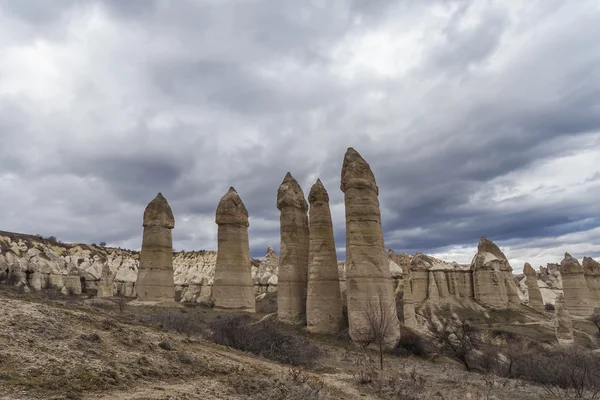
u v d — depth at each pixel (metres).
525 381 24.02
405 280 47.28
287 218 41.22
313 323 33.97
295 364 20.33
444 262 80.69
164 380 11.46
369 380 16.78
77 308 19.59
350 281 31.06
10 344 10.85
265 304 65.12
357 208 32.19
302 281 39.81
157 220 43.94
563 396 17.64
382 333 24.58
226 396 10.88
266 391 12.07
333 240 37.16
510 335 46.69
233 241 42.84
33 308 14.98
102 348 12.73
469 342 35.19
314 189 37.69
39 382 8.77
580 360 24.77
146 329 18.30
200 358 14.91
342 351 27.09
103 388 9.49
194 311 38.28
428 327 51.81
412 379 17.69
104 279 55.19
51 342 11.95
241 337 22.64
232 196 44.00
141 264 43.00
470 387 17.81
